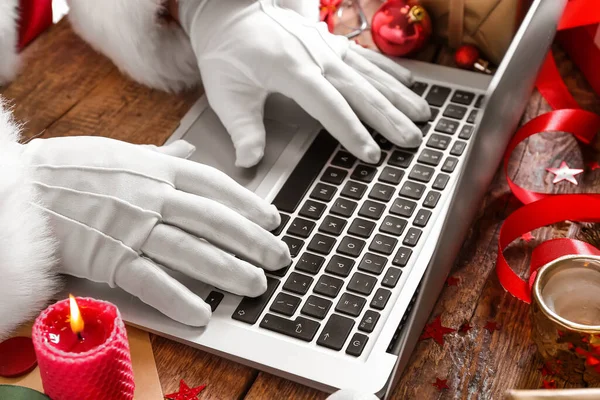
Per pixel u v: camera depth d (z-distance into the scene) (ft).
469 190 1.83
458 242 1.90
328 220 2.07
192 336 1.83
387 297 1.86
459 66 2.55
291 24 2.41
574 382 1.69
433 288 1.77
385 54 2.62
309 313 1.84
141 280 1.86
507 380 1.75
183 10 2.47
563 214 2.03
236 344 1.80
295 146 2.31
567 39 2.58
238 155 2.23
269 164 2.26
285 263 1.94
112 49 2.49
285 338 1.81
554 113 2.22
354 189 2.15
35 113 2.47
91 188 1.93
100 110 2.48
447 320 1.88
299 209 2.11
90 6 2.42
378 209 2.09
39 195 1.92
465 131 2.31
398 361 1.65
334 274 1.93
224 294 1.92
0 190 1.73
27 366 1.76
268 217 2.02
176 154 2.17
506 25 2.42
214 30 2.40
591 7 2.31
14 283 1.74
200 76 2.56
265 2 2.45
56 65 2.63
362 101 2.31
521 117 2.42
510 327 1.86
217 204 1.96
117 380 1.58
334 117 2.24
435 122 2.35
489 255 2.03
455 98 2.43
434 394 1.73
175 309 1.84
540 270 1.70
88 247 1.89
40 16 2.67
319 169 2.22
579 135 2.29
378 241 2.00
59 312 1.63
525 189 2.15
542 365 1.77
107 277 1.89
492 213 2.14
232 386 1.76
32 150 2.01
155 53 2.44
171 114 2.47
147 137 2.38
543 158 2.28
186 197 1.96
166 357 1.82
